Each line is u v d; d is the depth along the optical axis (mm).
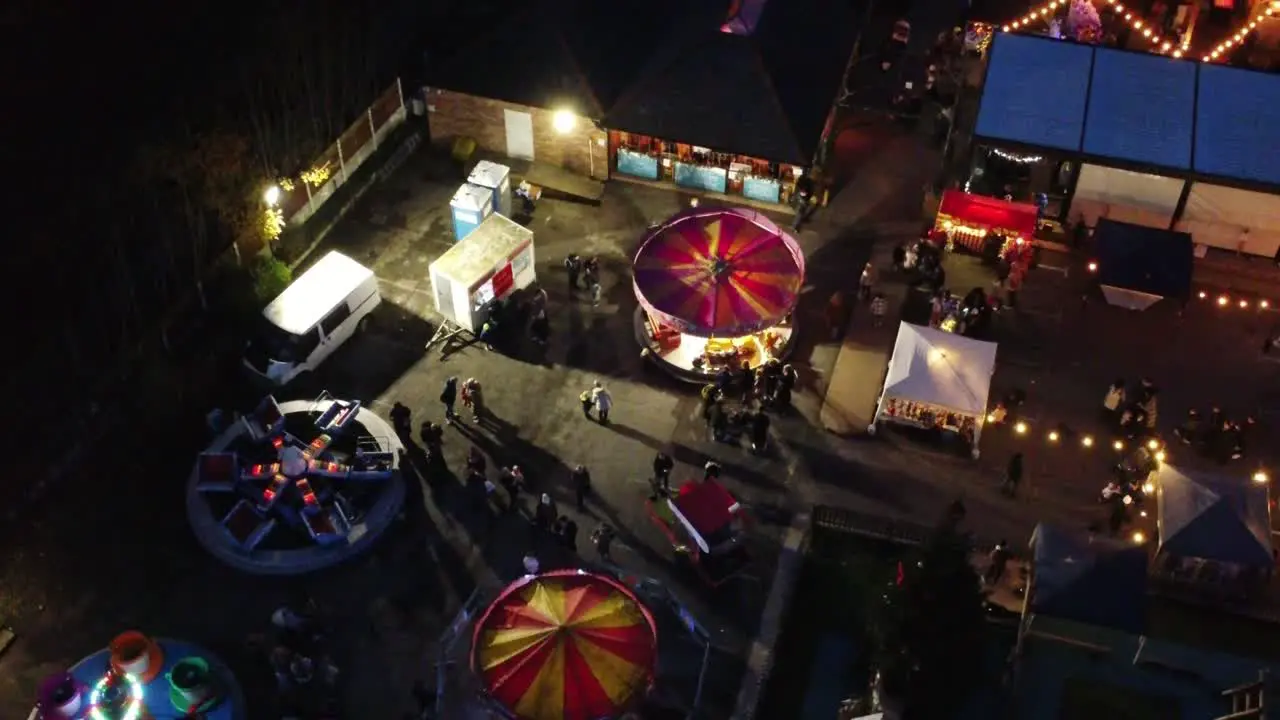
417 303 40000
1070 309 40156
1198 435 35844
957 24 50500
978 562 32844
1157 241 39156
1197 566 32156
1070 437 36250
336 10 45719
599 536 32719
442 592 32188
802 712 30234
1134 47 49875
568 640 28656
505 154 45031
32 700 29891
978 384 34969
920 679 28922
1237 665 29312
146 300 37719
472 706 29688
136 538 33094
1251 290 40656
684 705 30047
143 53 41250
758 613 31969
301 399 36875
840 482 35000
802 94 42719
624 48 43688
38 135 38438
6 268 36250
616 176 44594
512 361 38281
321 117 43469
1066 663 29625
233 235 39406
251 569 32250
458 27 46031
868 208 43438
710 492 32594
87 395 35781
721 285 36625
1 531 33125
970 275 41156
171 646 30531
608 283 40938
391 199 43812
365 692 30188
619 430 36312
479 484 34406
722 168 43188
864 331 39125
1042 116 41938
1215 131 41281
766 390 36688
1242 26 50719
